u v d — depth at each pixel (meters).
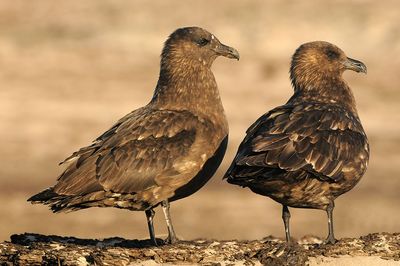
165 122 13.48
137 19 59.66
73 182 12.98
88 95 44.91
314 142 12.20
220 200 26.50
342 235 22.12
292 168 11.91
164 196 13.35
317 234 22.48
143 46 55.34
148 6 62.00
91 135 37.25
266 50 54.38
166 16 60.50
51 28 58.19
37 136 36.72
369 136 35.91
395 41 54.03
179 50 14.12
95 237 22.25
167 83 14.04
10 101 42.94
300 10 59.59
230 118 39.72
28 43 55.31
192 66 14.05
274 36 56.25
